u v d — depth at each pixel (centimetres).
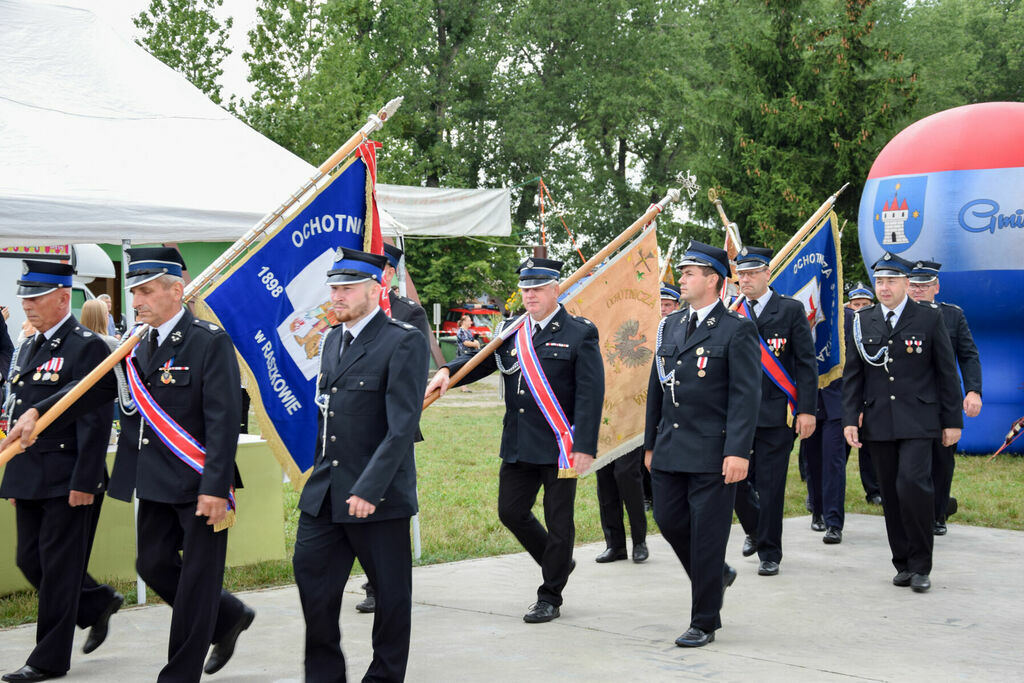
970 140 1381
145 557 467
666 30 4300
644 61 4138
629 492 765
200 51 3080
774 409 730
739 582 706
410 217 1348
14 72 773
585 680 491
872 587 691
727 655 531
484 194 1409
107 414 499
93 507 521
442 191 1375
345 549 454
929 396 684
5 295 1488
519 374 603
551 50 4228
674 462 561
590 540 864
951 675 496
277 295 558
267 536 764
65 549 496
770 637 568
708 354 559
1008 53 4125
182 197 706
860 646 548
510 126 3925
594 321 700
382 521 448
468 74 3956
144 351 469
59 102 767
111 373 486
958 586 693
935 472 873
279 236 560
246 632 584
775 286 853
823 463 857
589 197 4081
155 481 458
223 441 451
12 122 721
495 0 4125
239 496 748
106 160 723
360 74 3662
